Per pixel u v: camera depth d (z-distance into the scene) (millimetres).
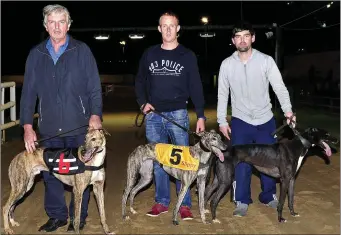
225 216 5902
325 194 6840
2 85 11141
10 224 5508
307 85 23031
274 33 23109
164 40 5742
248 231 5324
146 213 6023
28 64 5262
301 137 5734
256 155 5746
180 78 5816
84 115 5309
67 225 5492
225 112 6227
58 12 4992
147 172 5957
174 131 5891
